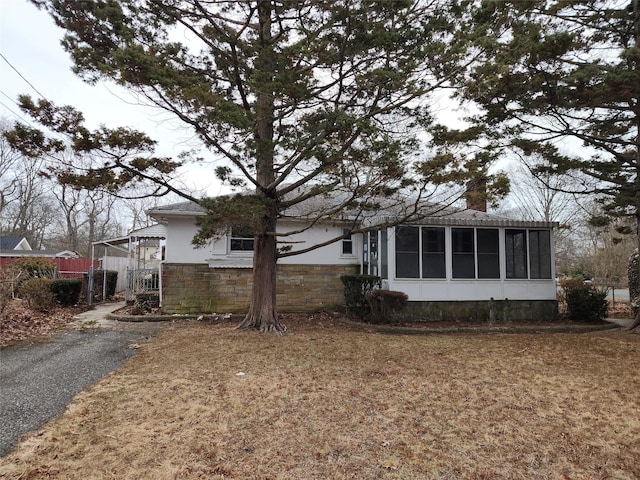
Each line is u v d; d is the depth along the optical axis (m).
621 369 5.97
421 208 8.59
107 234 40.75
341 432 3.56
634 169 9.39
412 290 10.91
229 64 7.63
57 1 6.37
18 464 2.92
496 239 11.55
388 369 5.75
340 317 11.72
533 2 7.54
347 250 13.00
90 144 6.91
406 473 2.90
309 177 8.04
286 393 4.56
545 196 25.55
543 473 2.94
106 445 3.24
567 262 25.88
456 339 8.66
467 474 2.90
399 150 6.91
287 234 8.44
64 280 13.13
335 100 7.64
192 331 8.95
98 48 6.88
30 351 6.77
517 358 6.66
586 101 7.96
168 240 11.62
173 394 4.47
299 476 2.83
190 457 3.07
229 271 11.86
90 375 5.28
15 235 34.38
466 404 4.33
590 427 3.78
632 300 13.52
